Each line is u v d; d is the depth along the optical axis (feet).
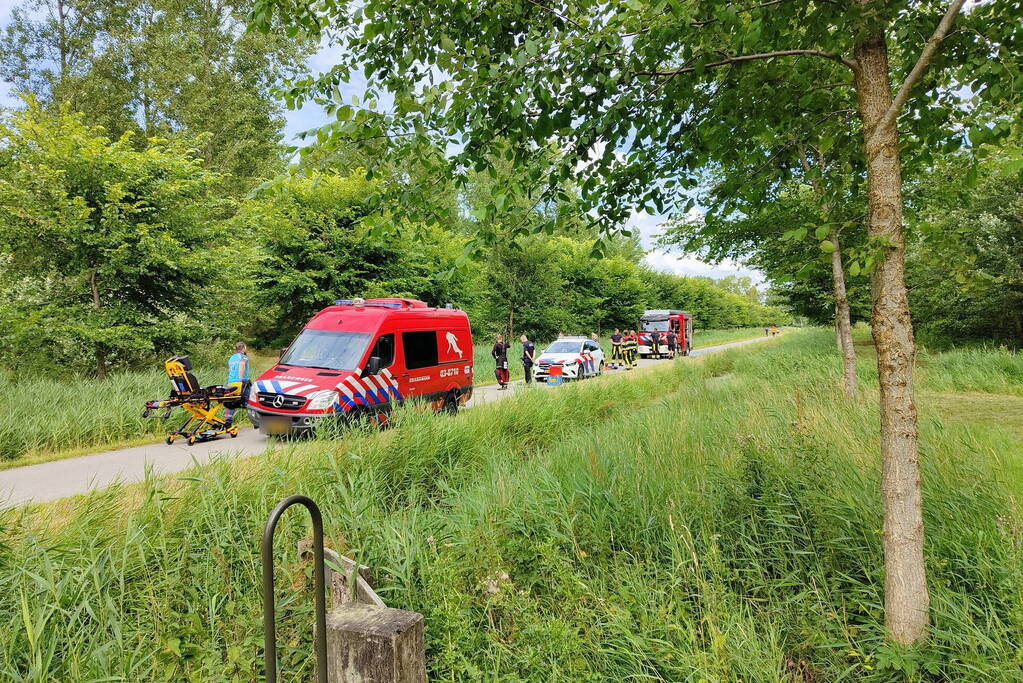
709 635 10.71
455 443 24.14
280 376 32.94
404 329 37.73
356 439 20.92
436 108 9.05
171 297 53.72
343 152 9.72
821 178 14.03
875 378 40.68
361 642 7.95
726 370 74.79
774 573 13.41
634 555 13.78
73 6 99.04
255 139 105.91
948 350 66.03
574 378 67.82
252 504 14.20
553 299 133.28
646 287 183.83
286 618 10.46
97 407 34.24
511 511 15.29
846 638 10.59
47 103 92.32
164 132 96.58
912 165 13.05
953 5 8.89
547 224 11.26
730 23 9.30
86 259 46.93
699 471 17.35
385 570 12.21
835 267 31.99
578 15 10.05
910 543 9.96
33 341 46.80
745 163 13.46
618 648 10.74
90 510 12.94
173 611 10.43
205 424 33.01
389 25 10.11
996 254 51.44
